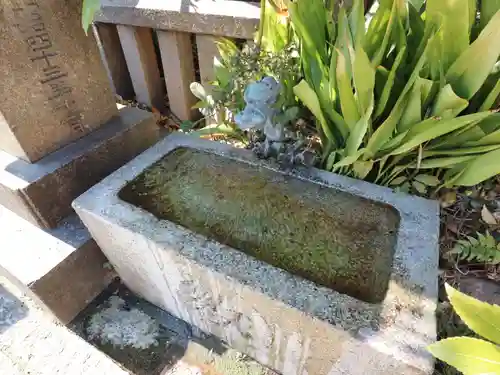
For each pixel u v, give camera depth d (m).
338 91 0.87
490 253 0.83
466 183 0.82
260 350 0.86
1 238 0.95
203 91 1.17
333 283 0.67
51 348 0.85
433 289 0.64
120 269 0.99
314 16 0.87
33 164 0.94
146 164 0.96
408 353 0.56
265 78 0.84
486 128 0.81
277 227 0.78
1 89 0.82
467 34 0.74
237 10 1.17
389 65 0.86
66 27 0.91
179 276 0.80
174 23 1.24
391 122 0.79
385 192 0.85
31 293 0.90
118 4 1.31
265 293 0.65
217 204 0.84
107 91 1.07
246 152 0.99
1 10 0.77
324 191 0.86
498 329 0.55
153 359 0.93
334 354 0.67
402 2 0.77
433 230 0.75
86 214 0.83
